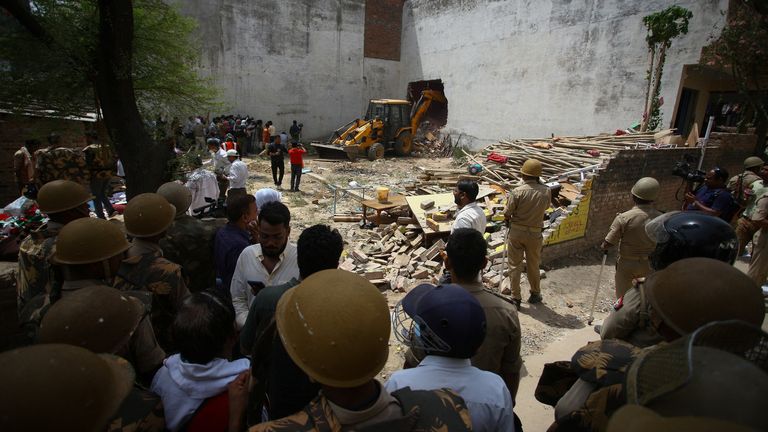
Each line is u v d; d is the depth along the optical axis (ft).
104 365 3.85
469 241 8.05
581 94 53.98
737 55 36.32
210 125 62.28
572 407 5.50
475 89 71.41
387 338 4.17
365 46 85.46
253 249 10.30
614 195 26.63
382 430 4.06
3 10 17.66
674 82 44.19
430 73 81.92
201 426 5.69
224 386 5.86
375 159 67.46
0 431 2.99
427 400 4.48
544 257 23.80
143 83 22.16
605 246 15.79
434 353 6.07
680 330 4.45
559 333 16.94
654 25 41.34
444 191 34.32
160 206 9.57
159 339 8.85
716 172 19.80
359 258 23.76
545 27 58.08
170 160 22.00
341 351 3.84
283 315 4.68
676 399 3.02
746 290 4.30
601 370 5.32
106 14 17.06
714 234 6.73
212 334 5.82
